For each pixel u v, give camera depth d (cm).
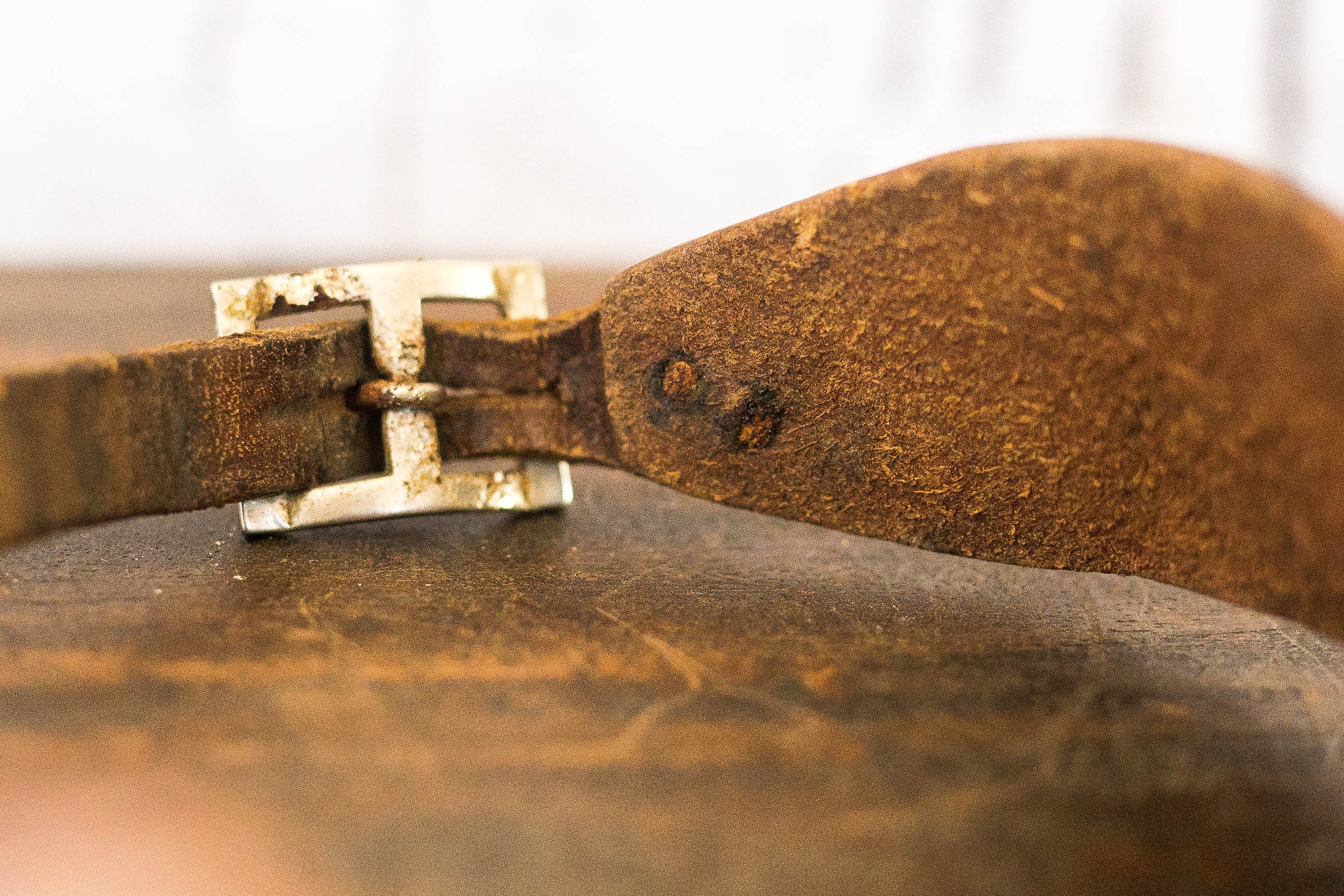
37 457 17
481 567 21
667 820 16
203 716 17
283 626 19
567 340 21
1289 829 16
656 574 21
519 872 15
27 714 17
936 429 19
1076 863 16
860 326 19
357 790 16
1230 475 17
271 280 21
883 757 17
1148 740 17
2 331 33
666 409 20
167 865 15
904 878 16
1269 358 17
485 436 22
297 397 20
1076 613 20
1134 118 83
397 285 21
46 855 15
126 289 47
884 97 87
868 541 22
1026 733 17
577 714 17
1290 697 18
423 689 18
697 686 18
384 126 86
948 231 18
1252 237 17
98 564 20
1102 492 18
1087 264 18
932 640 19
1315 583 17
